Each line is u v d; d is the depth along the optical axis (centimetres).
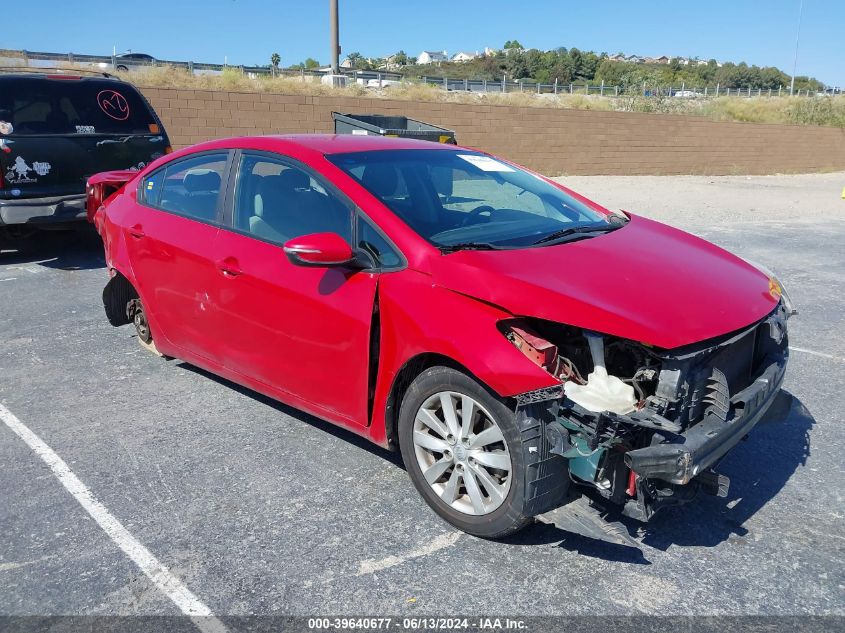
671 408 280
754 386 316
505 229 375
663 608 276
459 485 322
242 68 3272
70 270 829
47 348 573
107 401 472
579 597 282
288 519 337
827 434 424
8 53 3011
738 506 348
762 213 1418
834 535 324
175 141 1661
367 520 336
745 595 283
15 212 765
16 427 434
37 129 780
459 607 277
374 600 281
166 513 343
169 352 488
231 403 469
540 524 332
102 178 600
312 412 387
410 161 410
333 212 367
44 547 316
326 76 2645
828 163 3073
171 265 449
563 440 281
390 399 338
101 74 909
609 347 295
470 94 3005
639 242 376
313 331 364
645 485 283
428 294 317
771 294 348
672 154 2494
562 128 2194
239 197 417
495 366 285
